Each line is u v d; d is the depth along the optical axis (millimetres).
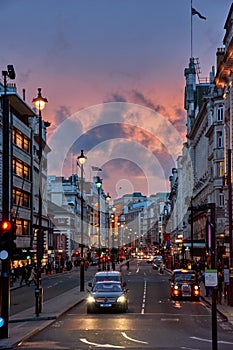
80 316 29062
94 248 128250
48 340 20781
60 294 44125
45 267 84688
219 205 69438
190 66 108625
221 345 19422
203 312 30703
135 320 27016
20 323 25844
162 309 32344
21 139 74875
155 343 19828
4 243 20719
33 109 81438
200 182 87938
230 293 32938
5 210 21172
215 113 71625
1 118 63719
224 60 53594
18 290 50969
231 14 52812
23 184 71312
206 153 84562
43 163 91812
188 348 18656
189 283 38531
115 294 30797
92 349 18547
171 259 96000
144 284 58344
